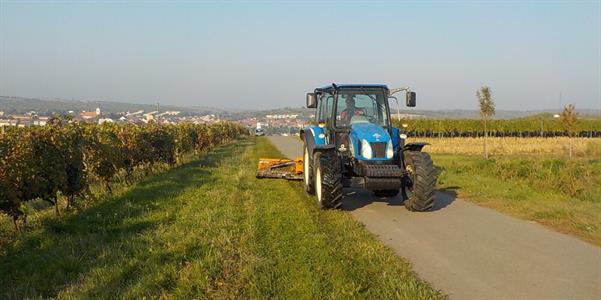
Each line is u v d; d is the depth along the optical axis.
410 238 6.92
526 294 4.75
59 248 6.07
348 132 9.51
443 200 10.07
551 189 10.80
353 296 4.55
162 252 5.82
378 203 9.72
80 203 9.14
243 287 4.80
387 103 9.71
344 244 6.37
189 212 8.27
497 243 6.64
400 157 9.38
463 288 4.92
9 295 4.64
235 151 26.56
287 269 5.28
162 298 4.50
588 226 7.42
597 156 29.45
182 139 18.78
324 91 10.49
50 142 7.89
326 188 8.47
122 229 7.10
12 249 6.19
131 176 13.01
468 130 39.19
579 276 5.29
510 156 27.62
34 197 7.48
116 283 4.85
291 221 7.61
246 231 6.87
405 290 4.68
